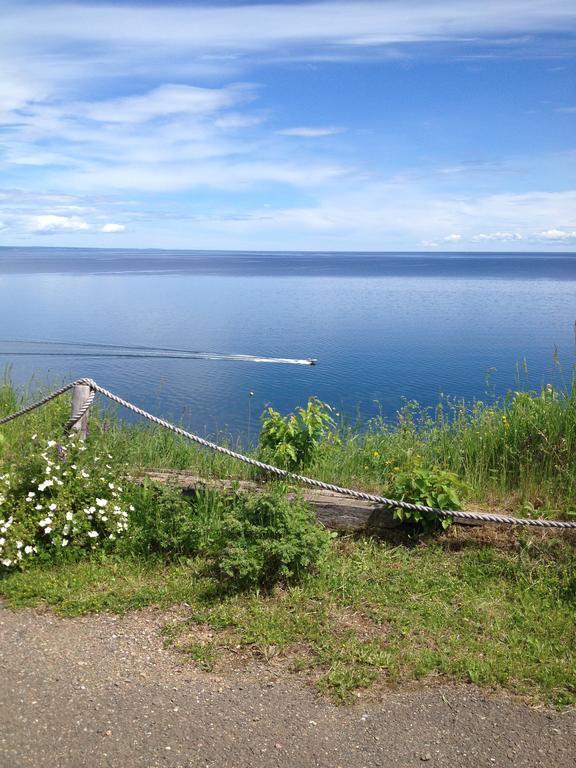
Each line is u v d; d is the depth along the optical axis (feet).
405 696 13.74
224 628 16.40
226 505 21.71
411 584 18.38
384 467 26.12
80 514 20.17
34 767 11.41
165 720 12.78
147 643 15.67
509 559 19.17
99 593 18.01
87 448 22.53
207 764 11.67
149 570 19.51
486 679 14.24
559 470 23.34
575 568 18.54
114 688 13.79
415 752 12.12
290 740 12.34
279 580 18.40
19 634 15.97
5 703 13.12
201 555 20.26
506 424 25.38
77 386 23.62
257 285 336.08
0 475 21.02
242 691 13.82
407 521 21.08
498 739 12.49
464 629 16.26
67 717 12.76
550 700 13.65
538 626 16.28
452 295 267.39
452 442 26.66
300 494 20.77
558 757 12.05
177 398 72.59
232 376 86.74
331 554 20.02
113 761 11.64
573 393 25.31
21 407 35.78
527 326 150.00
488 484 24.04
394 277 475.72
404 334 134.00
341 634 15.99
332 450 26.53
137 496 21.68
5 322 147.84
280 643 15.58
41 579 18.70
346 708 13.33
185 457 28.35
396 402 71.87
